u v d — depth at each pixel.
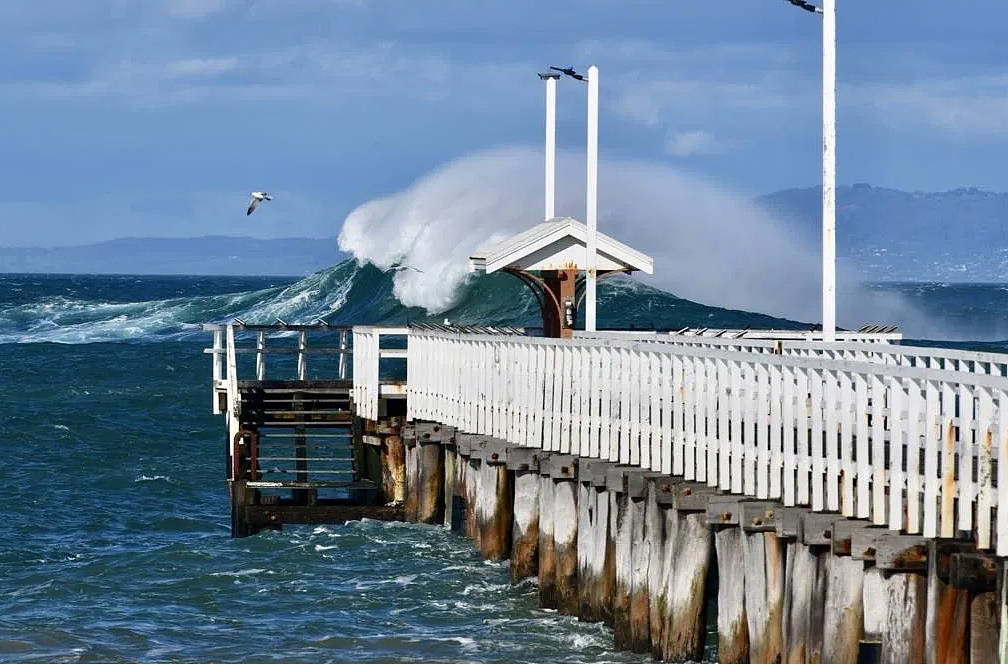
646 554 53.00
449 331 79.19
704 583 50.41
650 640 52.56
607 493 56.84
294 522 79.69
